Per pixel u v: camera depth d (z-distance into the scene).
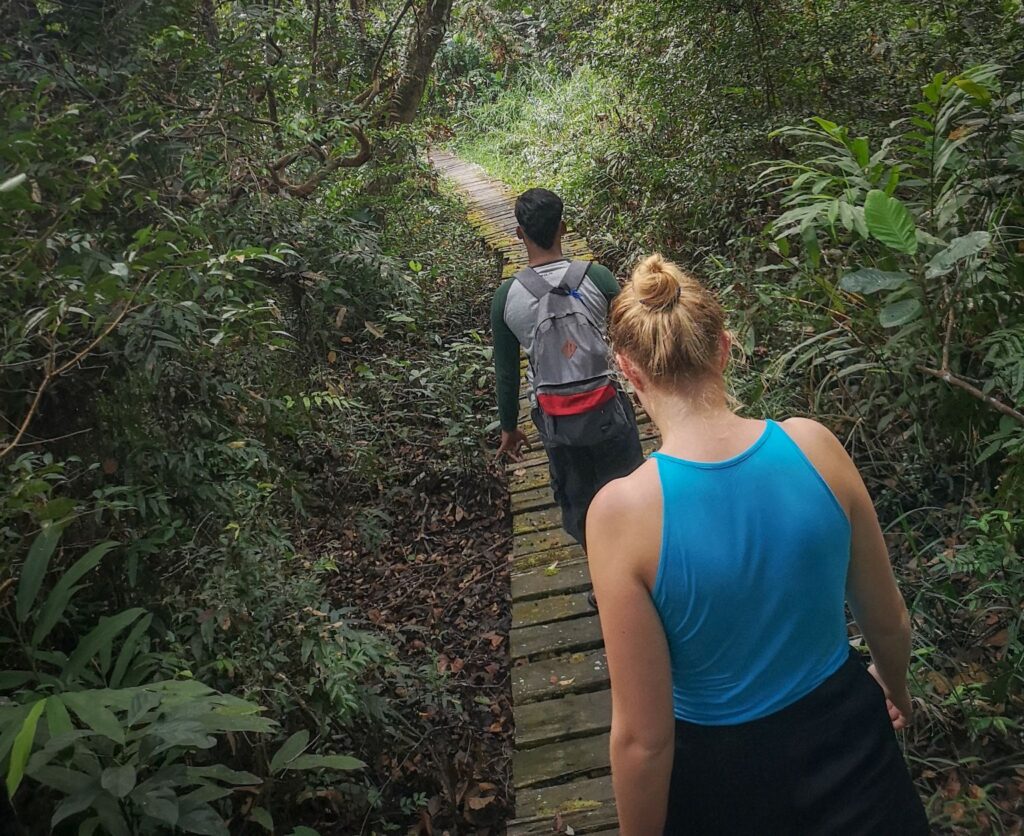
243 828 2.61
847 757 1.28
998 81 3.73
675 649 1.29
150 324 2.53
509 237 10.16
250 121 4.62
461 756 3.22
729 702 1.29
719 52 6.39
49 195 2.70
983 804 2.32
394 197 8.81
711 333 1.36
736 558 1.25
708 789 1.30
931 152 3.42
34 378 2.58
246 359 3.57
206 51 4.11
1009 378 3.07
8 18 3.19
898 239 2.98
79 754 1.97
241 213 5.00
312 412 5.21
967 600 2.99
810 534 1.27
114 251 2.98
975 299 3.22
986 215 3.51
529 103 16.28
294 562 3.72
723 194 6.37
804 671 1.30
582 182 9.51
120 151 3.12
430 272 8.27
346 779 2.99
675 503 1.27
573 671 3.43
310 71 5.92
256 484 3.58
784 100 6.17
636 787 1.27
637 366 1.38
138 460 2.84
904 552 3.37
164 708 1.97
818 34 5.96
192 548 3.01
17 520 2.41
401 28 9.16
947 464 3.57
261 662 2.83
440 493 5.31
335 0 8.02
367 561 4.78
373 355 6.77
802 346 3.73
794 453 1.31
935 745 2.62
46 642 2.53
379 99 8.20
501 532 4.88
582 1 8.98
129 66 3.48
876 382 3.67
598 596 1.30
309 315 6.19
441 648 4.02
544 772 2.96
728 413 1.36
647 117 8.38
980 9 5.14
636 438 3.04
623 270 7.67
